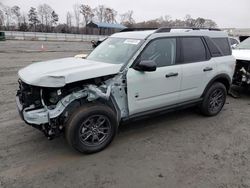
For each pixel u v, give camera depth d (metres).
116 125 3.89
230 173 3.33
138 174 3.28
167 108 4.48
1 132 4.38
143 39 4.13
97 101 3.72
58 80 3.27
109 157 3.67
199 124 4.92
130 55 3.95
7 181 3.10
